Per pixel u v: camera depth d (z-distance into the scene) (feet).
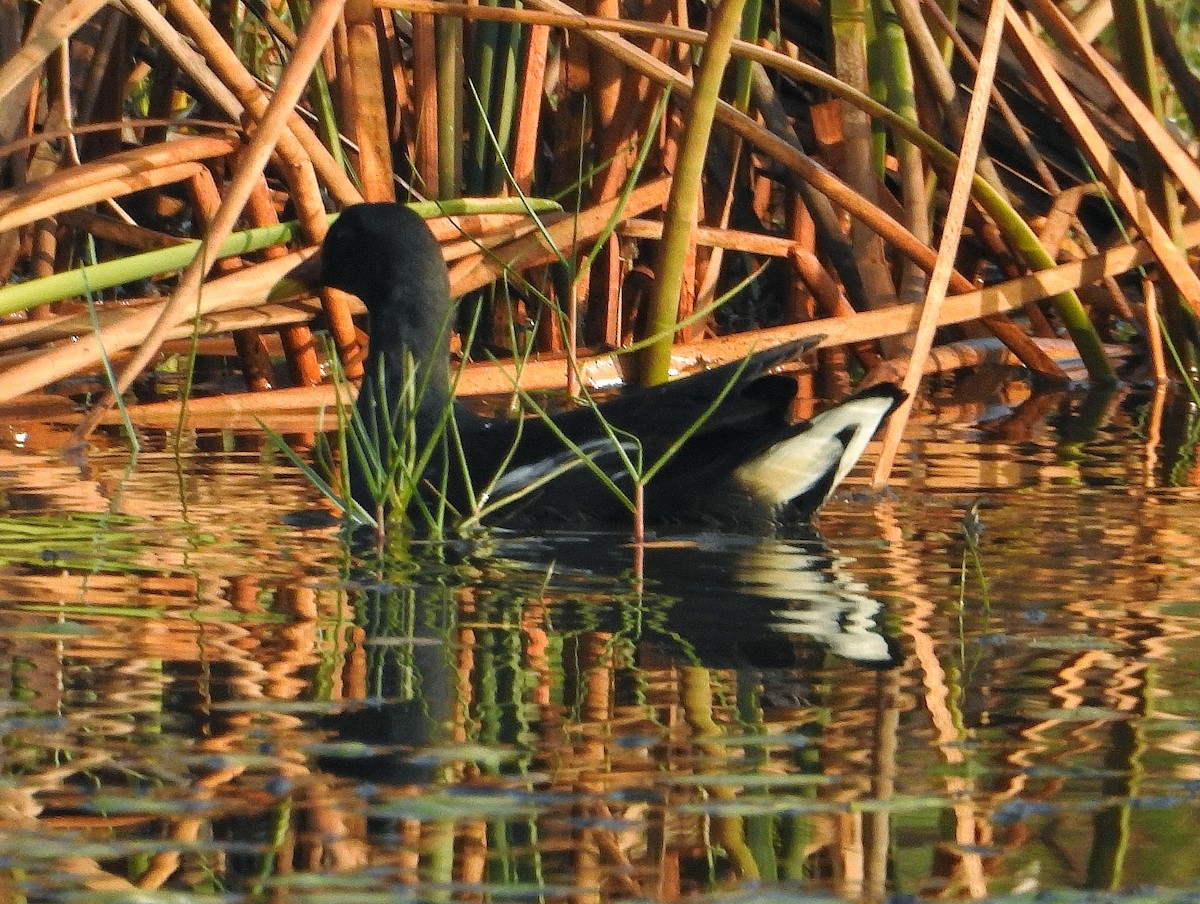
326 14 25.12
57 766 11.85
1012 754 12.42
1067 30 32.12
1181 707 13.71
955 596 18.26
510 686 14.17
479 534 22.07
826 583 18.93
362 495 24.47
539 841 10.66
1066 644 15.85
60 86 34.27
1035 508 23.80
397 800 11.32
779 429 22.99
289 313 32.17
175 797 11.28
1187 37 53.67
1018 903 9.91
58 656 14.83
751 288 43.09
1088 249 40.75
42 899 9.77
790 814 11.18
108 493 23.85
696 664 15.11
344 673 14.51
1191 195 32.30
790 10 40.37
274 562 19.70
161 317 25.00
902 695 14.08
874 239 36.73
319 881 10.05
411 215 28.96
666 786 11.70
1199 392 35.53
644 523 22.95
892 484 25.80
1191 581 18.99
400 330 28.12
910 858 10.49
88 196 29.07
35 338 29.32
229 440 28.66
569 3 35.65
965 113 36.73
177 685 13.97
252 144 24.91
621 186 36.88
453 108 35.47
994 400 34.42
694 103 29.30
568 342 25.45
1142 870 10.30
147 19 29.84
